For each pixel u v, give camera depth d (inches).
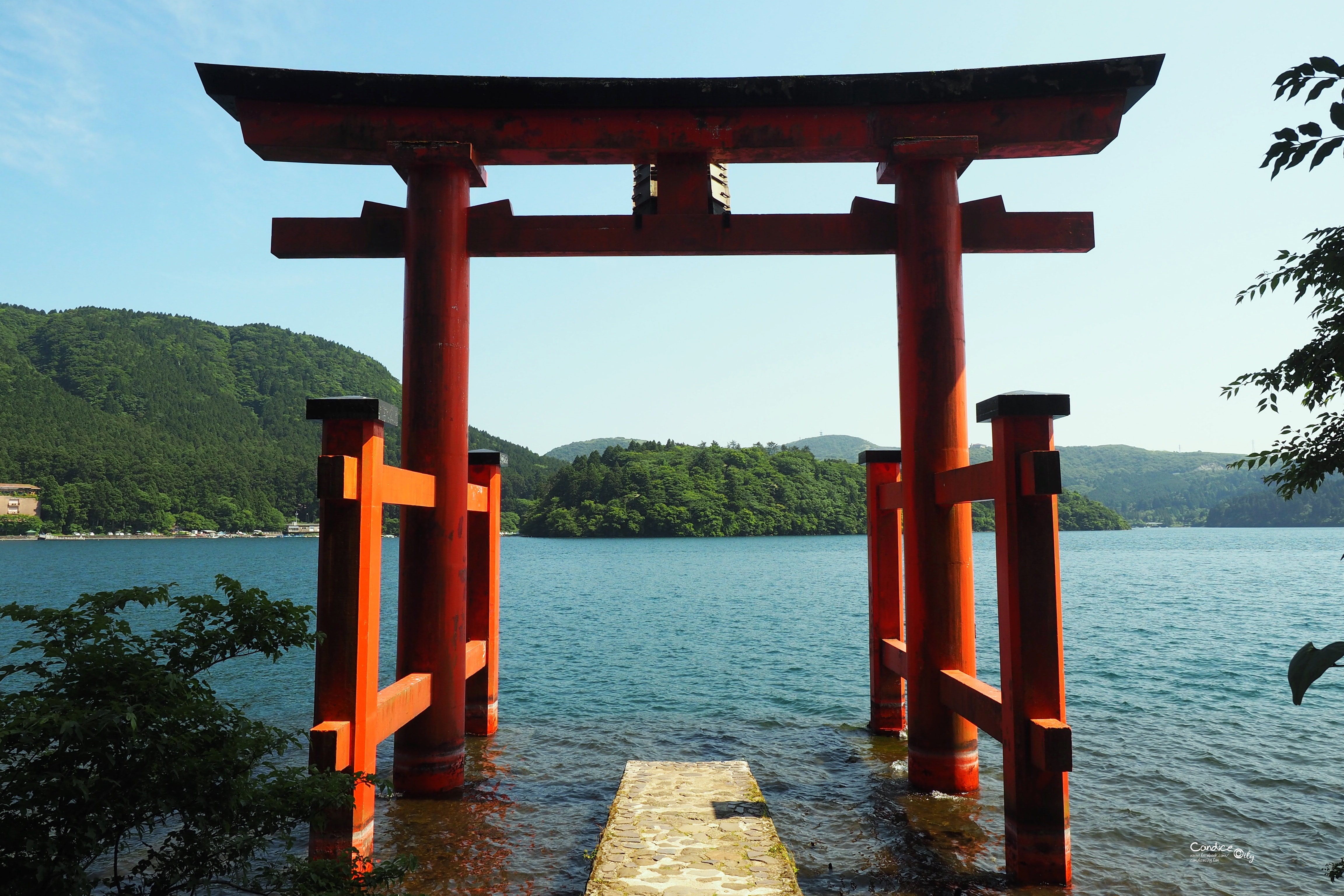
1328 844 314.5
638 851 267.1
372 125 354.3
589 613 1341.0
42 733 146.8
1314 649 78.9
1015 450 260.4
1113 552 4453.7
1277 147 102.2
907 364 361.1
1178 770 417.7
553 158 369.4
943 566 352.5
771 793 367.6
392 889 229.0
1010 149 360.8
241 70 339.3
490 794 368.2
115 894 180.1
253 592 190.4
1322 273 148.9
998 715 279.9
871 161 377.4
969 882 269.1
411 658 351.9
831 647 919.0
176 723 162.7
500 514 483.8
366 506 260.8
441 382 353.7
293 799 182.2
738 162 378.0
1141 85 342.6
